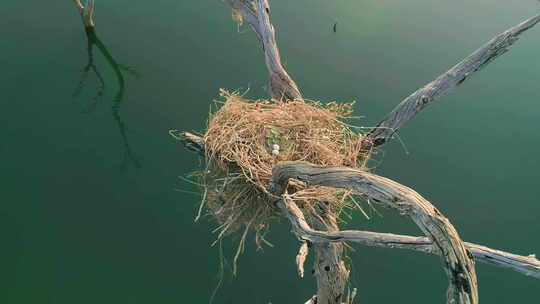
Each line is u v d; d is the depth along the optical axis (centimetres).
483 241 408
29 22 645
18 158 479
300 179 215
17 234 427
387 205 173
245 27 627
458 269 148
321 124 290
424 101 265
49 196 453
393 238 185
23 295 395
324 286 285
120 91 542
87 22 622
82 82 561
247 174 262
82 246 424
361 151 290
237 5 334
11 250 417
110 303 394
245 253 428
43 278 403
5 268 407
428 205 159
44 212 443
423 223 157
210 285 412
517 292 401
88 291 401
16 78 561
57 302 393
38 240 425
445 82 261
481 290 402
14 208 443
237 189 267
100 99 538
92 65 579
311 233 220
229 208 266
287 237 431
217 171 284
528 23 242
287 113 289
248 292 412
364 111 496
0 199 447
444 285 405
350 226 429
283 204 245
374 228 428
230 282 414
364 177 182
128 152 485
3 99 533
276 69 314
